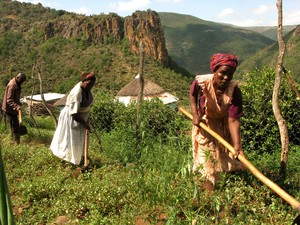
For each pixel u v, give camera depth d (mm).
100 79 85438
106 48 95250
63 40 101625
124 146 7109
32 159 6699
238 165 4609
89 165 6527
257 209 3953
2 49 101875
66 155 6391
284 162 5086
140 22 98875
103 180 5199
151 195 4117
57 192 5066
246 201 4180
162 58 97625
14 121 8570
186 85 73375
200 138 4598
